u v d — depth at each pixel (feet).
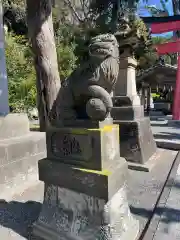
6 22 27.96
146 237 5.24
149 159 12.20
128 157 11.72
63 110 5.48
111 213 4.75
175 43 25.30
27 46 23.40
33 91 21.40
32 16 12.26
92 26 25.64
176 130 23.47
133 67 13.51
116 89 13.29
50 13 12.71
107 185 4.52
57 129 5.40
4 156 8.28
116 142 5.44
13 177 8.67
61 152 5.38
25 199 7.80
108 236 4.67
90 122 4.97
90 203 4.89
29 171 9.50
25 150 9.31
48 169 5.51
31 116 22.20
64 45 25.32
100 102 4.72
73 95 5.40
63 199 5.34
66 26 27.71
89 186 4.79
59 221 5.37
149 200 7.61
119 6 19.79
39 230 5.61
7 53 19.72
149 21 21.22
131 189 8.59
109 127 5.11
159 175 10.15
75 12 29.32
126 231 5.20
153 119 35.50
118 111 12.46
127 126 11.85
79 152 5.05
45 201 5.76
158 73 39.75
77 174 4.96
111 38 4.80
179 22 21.31
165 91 57.67
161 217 6.20
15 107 20.36
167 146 15.57
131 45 12.85
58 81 13.12
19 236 5.61
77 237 4.99
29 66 21.81
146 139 12.53
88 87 4.95
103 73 4.78
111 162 5.15
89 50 4.96
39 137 10.21
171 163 12.00
